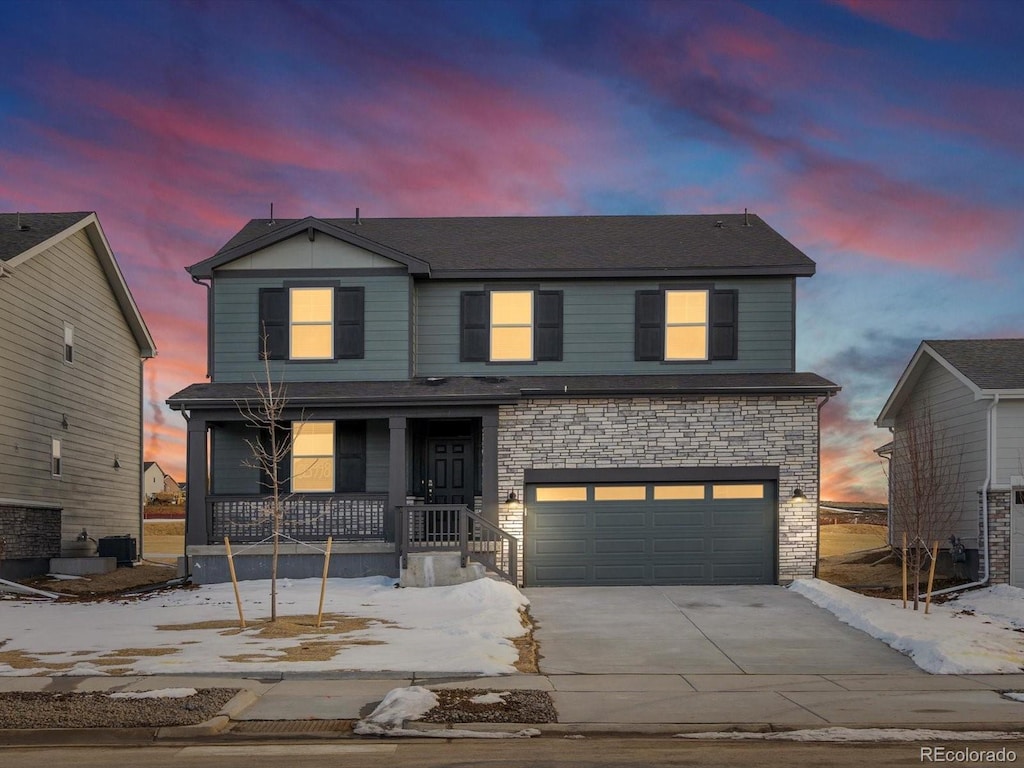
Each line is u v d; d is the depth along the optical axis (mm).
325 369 22328
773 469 21203
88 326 27672
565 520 21391
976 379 21438
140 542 31391
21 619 16797
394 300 22469
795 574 21016
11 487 23016
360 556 20781
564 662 13812
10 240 24188
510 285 23031
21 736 9398
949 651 13805
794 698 11445
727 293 22859
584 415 21312
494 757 8688
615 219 26672
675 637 15703
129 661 12828
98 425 28328
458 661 12797
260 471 22344
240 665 12469
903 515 21172
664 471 21203
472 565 19719
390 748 9062
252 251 22406
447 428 22922
